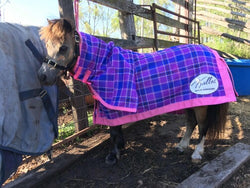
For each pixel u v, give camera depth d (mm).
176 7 6188
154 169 2164
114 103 1812
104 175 2100
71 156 2254
